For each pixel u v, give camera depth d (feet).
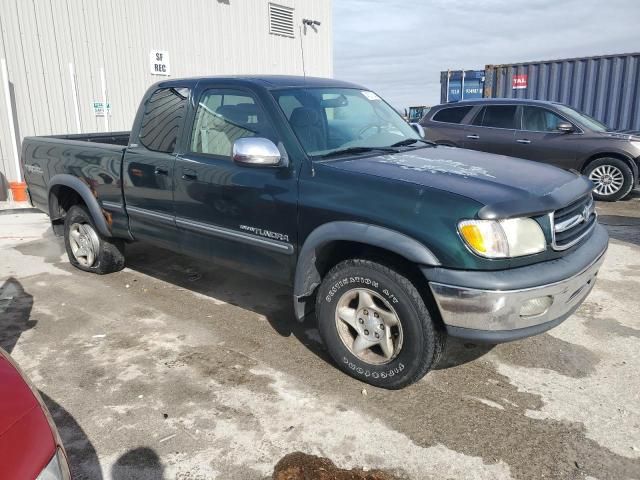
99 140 20.95
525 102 31.89
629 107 38.27
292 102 12.34
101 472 8.54
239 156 10.95
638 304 15.08
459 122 33.76
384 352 10.52
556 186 10.48
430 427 9.62
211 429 9.61
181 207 13.70
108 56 35.06
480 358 12.11
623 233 23.27
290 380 11.23
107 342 13.01
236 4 43.14
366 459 8.82
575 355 12.22
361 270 10.39
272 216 11.65
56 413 10.11
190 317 14.47
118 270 18.15
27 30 31.07
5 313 14.79
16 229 24.94
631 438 9.27
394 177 10.22
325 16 52.70
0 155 30.76
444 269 9.31
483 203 9.16
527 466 8.61
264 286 16.81
